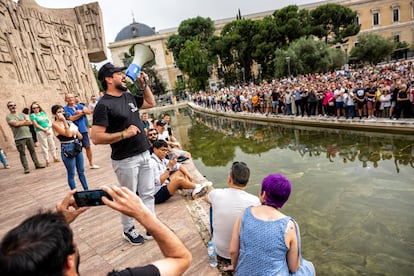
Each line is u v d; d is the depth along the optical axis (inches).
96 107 91.4
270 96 612.7
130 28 2365.9
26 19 500.4
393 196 212.2
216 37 1589.6
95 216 145.7
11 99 386.6
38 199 177.6
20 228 28.2
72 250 30.2
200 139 563.2
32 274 24.9
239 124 677.3
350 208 200.1
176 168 185.3
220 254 103.2
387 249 151.9
